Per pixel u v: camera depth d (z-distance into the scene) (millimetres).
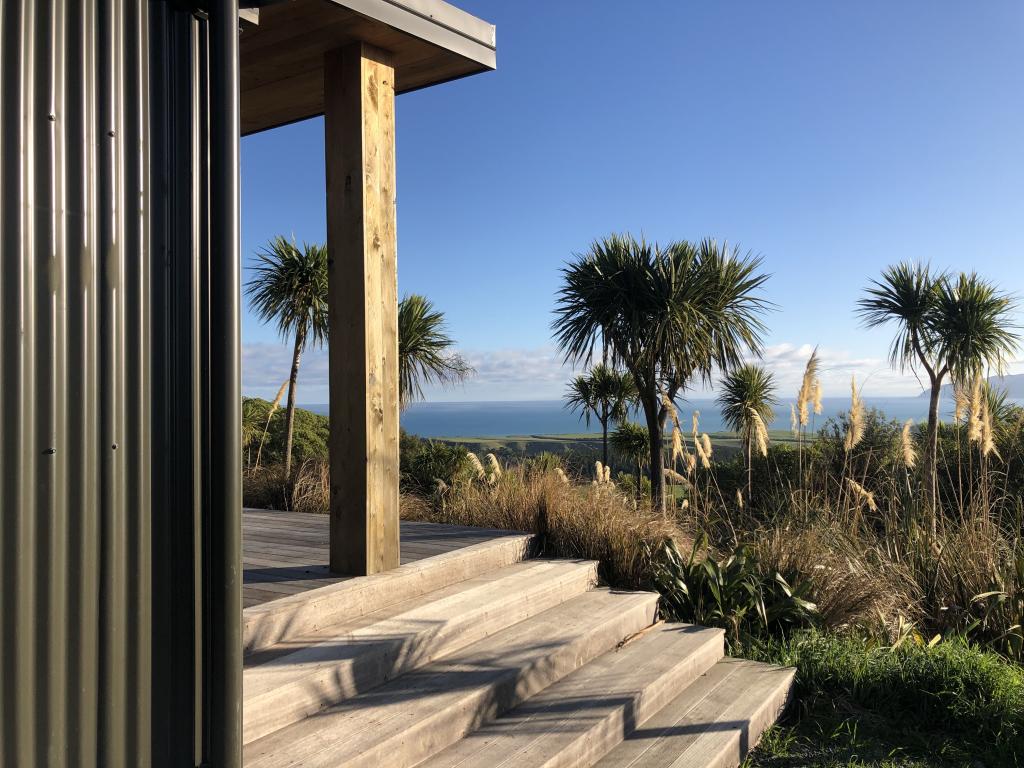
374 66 3545
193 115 1838
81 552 1579
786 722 3693
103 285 1631
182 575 1790
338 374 3461
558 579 4074
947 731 3615
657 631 4113
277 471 7758
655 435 9078
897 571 5094
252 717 2326
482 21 3783
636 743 3027
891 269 10289
